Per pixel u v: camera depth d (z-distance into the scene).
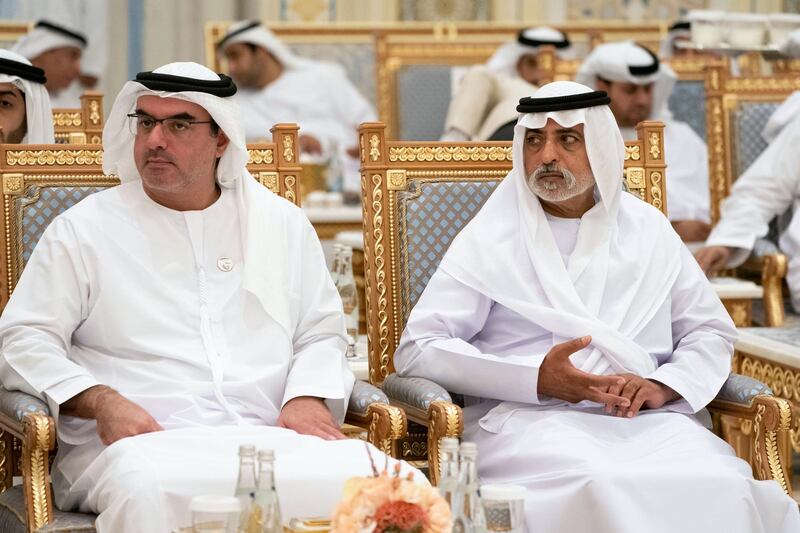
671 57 11.29
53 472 5.13
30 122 6.98
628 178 6.23
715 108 8.66
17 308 5.11
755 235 8.17
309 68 13.34
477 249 5.73
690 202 10.13
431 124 11.70
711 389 5.50
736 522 4.89
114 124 5.28
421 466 6.02
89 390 4.89
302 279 5.49
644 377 5.49
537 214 5.75
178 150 5.17
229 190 5.49
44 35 11.41
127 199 5.37
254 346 5.29
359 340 7.04
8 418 4.87
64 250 5.19
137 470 4.43
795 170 8.24
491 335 5.76
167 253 5.31
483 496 3.61
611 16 14.78
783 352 6.48
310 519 3.99
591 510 4.92
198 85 5.15
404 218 6.00
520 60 11.71
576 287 5.68
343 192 11.43
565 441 5.16
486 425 5.46
